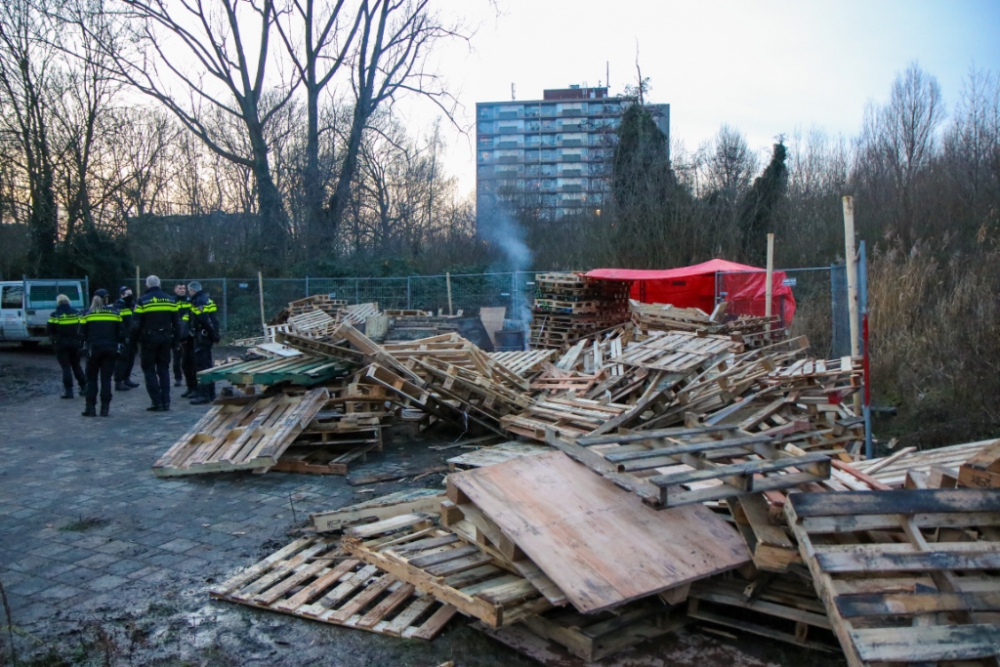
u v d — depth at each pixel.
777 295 13.52
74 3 24.58
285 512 6.38
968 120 17.30
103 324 11.05
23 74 24.31
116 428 10.21
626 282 15.05
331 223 29.92
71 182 25.75
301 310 20.02
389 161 36.28
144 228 27.80
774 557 3.97
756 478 4.53
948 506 3.85
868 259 13.23
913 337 10.12
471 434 9.22
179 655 4.02
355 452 8.06
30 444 9.18
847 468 5.29
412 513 5.56
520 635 4.13
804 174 22.81
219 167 31.89
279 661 3.96
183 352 12.26
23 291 20.55
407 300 23.75
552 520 4.23
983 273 10.85
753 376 7.98
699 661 3.93
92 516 6.30
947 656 3.03
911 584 3.49
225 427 8.09
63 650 4.04
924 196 17.16
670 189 23.73
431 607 4.46
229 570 5.14
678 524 4.43
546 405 8.45
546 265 27.77
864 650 3.05
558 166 73.25
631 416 7.53
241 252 29.16
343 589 4.64
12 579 5.01
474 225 33.62
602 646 3.94
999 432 7.82
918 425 8.53
